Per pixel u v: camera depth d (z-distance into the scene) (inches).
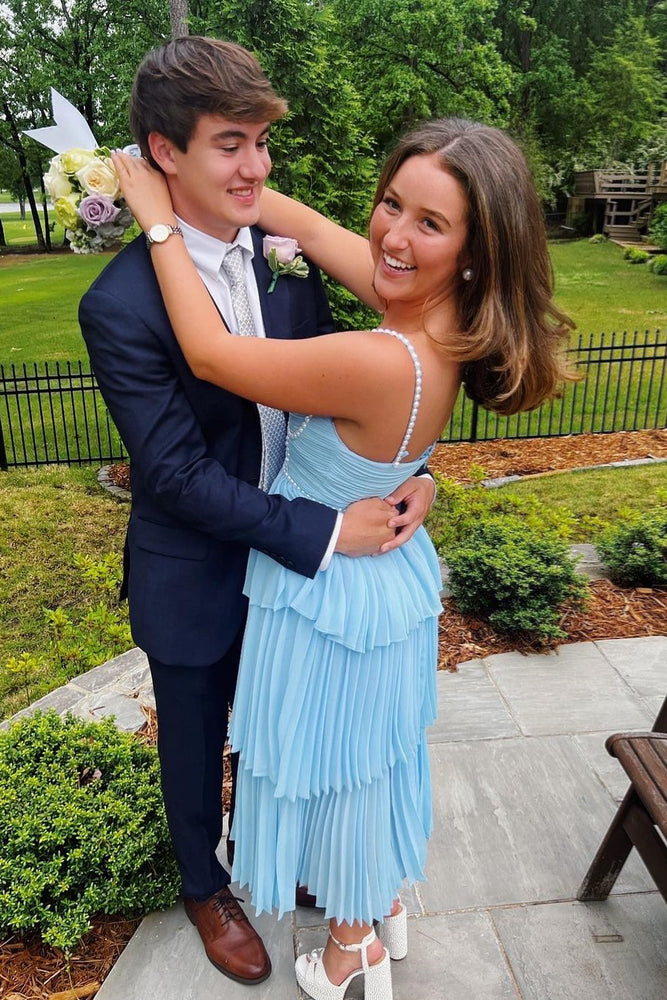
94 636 147.3
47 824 84.0
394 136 567.8
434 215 51.0
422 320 55.6
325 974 72.2
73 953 79.8
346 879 66.5
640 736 77.3
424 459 62.1
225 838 92.1
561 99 800.9
